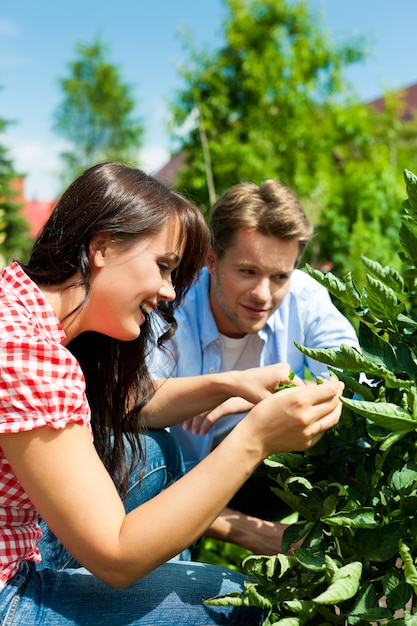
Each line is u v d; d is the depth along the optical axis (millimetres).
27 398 1227
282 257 2105
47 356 1251
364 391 1310
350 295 1372
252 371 1783
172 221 1434
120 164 1472
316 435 1311
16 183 21266
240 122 8453
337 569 1174
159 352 2254
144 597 1382
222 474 1273
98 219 1365
